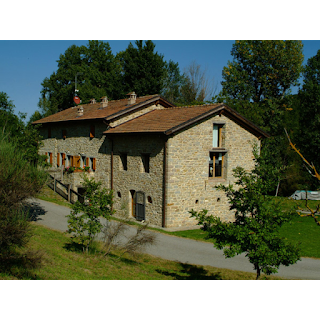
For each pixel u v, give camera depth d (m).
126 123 22.12
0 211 8.67
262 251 7.77
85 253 11.98
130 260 12.30
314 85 24.17
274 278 10.98
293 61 36.03
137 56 40.56
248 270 11.90
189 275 10.98
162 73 41.53
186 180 18.56
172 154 17.95
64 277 8.91
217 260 13.05
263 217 8.03
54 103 50.59
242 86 37.84
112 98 43.59
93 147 24.42
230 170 20.45
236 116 20.19
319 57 31.31
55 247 11.91
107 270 10.43
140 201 19.81
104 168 23.20
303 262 13.09
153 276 10.47
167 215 17.97
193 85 44.62
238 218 8.70
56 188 24.88
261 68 37.53
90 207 11.58
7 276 8.13
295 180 28.62
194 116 18.72
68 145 28.06
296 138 24.77
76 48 52.78
